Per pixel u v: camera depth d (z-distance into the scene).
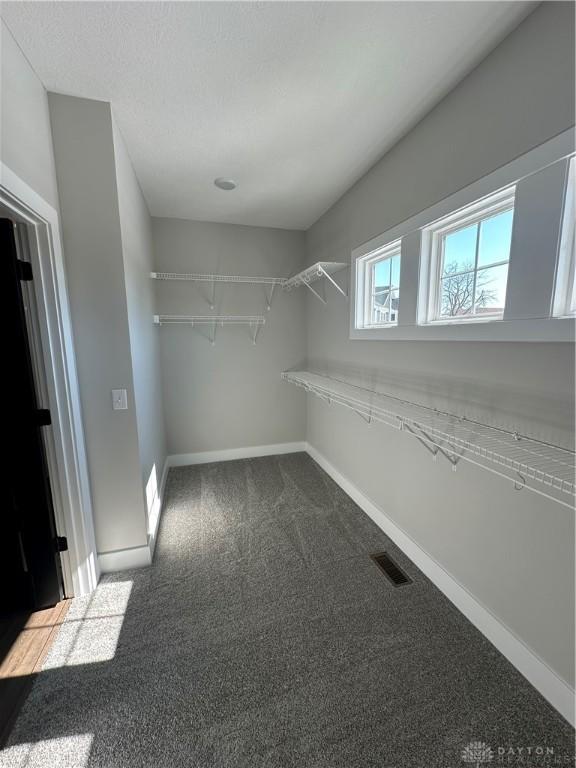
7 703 1.24
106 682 1.31
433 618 1.60
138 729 1.16
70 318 1.71
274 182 2.43
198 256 3.24
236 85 1.52
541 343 1.18
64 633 1.54
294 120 1.75
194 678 1.33
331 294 2.95
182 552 2.11
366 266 2.46
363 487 2.57
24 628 1.57
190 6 1.15
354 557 2.04
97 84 1.51
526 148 1.19
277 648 1.45
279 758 1.07
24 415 1.58
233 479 3.14
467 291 1.60
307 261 3.48
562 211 1.09
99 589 1.81
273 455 3.73
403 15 1.18
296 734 1.14
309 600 1.71
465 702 1.22
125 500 1.92
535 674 1.27
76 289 1.71
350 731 1.14
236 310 3.42
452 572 1.68
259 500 2.75
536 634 1.26
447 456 1.67
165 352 3.28
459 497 1.61
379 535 2.26
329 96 1.59
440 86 1.51
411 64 1.39
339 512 2.55
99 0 1.11
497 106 1.29
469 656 1.40
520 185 1.21
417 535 1.94
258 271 3.43
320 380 2.92
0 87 1.18
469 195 1.43
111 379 1.82
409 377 1.93
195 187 2.51
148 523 2.08
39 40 1.26
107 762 1.07
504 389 1.34
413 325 1.86
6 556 1.63
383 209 2.11
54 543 1.70
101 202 1.70
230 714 1.20
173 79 1.48
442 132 1.59
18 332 1.53
